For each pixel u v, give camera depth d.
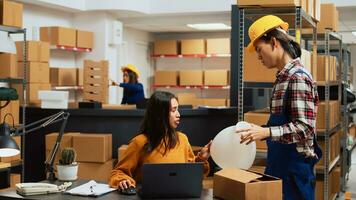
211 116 5.38
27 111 5.53
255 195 2.21
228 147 2.71
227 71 9.11
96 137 4.90
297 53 2.61
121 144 5.30
